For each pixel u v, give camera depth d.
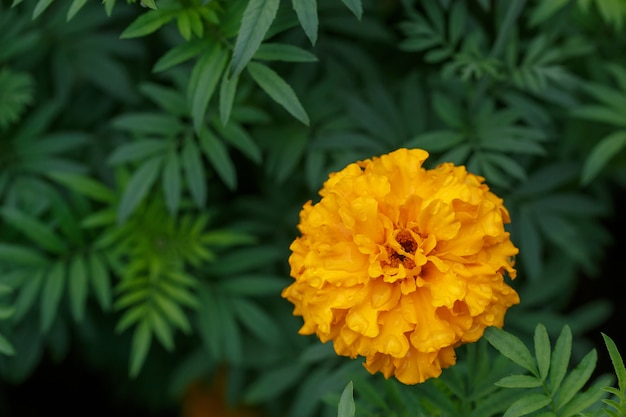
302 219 0.58
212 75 0.59
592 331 0.83
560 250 0.74
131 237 0.68
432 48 0.75
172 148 0.66
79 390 0.89
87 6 0.73
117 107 0.75
